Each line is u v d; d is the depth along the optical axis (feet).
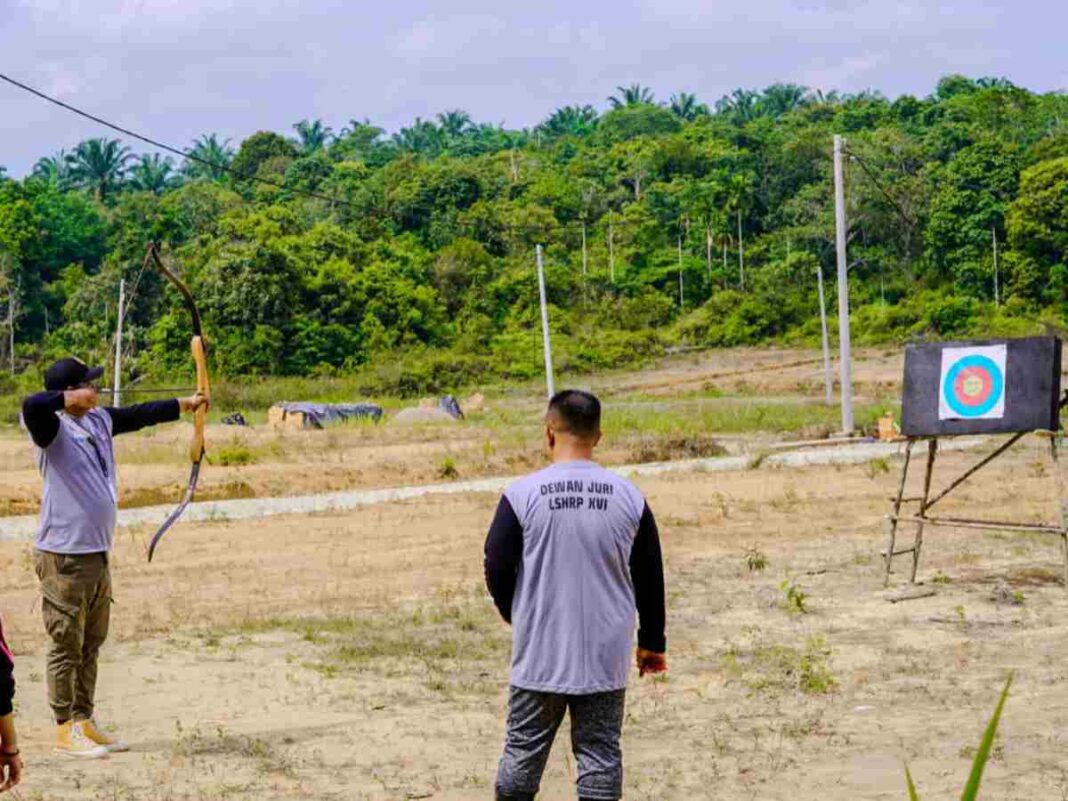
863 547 54.80
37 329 382.01
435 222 420.36
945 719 28.37
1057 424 42.93
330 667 34.42
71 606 25.05
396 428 146.51
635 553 17.62
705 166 479.00
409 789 23.53
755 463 99.50
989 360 43.45
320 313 323.98
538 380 307.17
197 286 313.73
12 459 110.01
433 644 37.81
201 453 26.71
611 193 465.47
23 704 30.40
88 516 24.98
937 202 394.11
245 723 28.78
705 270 405.18
